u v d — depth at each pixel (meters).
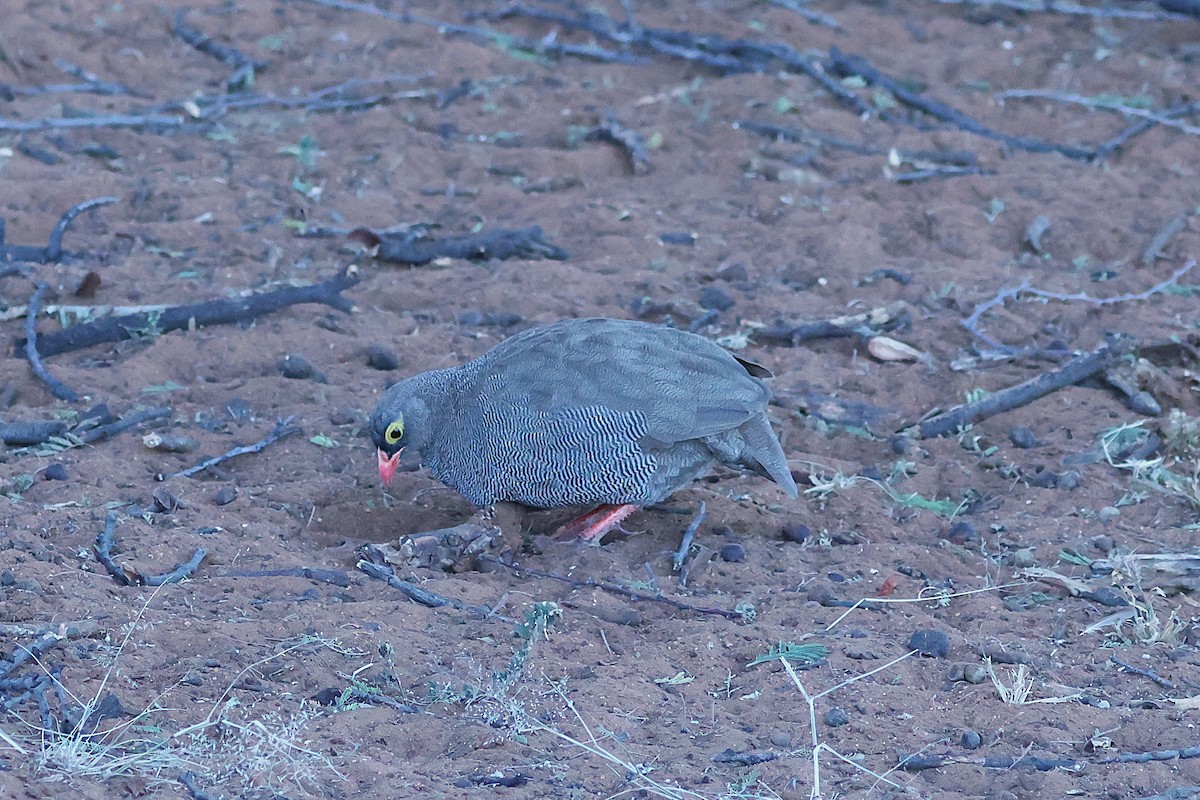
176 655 8.14
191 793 6.83
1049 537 10.38
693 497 11.14
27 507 9.91
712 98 20.28
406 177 17.92
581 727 7.67
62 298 13.86
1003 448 12.03
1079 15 23.77
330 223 16.31
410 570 9.68
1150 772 7.32
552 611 8.98
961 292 14.79
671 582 9.72
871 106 20.11
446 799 6.86
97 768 6.88
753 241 16.17
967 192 17.42
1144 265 15.72
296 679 7.99
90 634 8.23
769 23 23.53
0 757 6.93
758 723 7.84
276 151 18.28
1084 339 13.83
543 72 21.80
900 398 12.96
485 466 10.34
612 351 10.25
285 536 10.18
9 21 21.78
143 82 20.75
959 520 10.75
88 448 11.30
